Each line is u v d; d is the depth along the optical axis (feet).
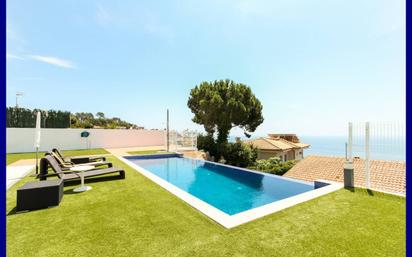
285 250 9.51
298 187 26.84
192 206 14.93
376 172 33.09
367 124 18.89
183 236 10.75
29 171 28.50
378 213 13.62
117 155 51.62
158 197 17.13
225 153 61.52
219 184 30.17
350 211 13.93
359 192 18.04
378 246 9.80
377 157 18.21
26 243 10.09
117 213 13.75
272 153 77.20
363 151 19.16
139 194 17.98
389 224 12.05
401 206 14.85
